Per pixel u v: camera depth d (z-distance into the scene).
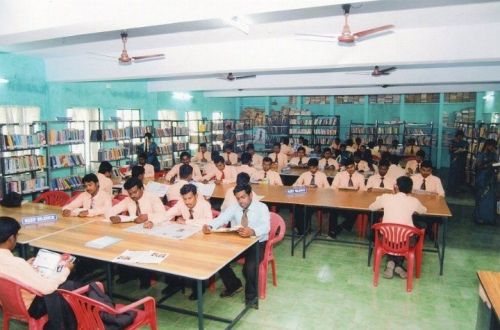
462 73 7.30
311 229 6.49
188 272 2.70
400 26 4.80
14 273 2.56
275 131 14.78
